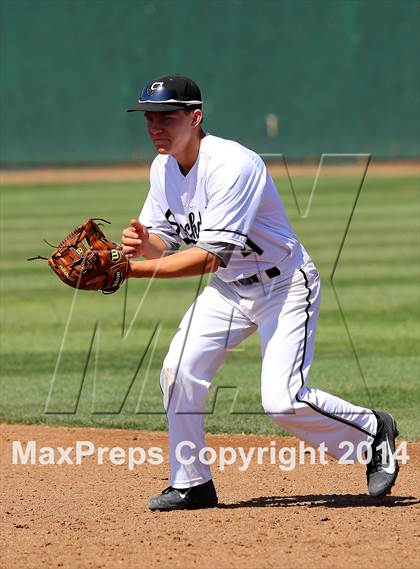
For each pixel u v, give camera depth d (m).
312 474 19.25
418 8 111.75
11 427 23.44
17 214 69.94
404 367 28.64
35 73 109.94
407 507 16.41
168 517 15.99
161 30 112.62
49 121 110.69
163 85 15.43
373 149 113.50
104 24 111.12
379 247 54.06
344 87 113.12
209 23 113.44
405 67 112.38
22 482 18.97
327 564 13.41
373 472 16.56
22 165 110.50
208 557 13.78
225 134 114.50
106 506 16.97
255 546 14.21
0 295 42.72
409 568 13.25
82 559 13.81
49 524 15.64
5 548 14.37
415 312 37.16
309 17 112.81
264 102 114.00
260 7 113.12
